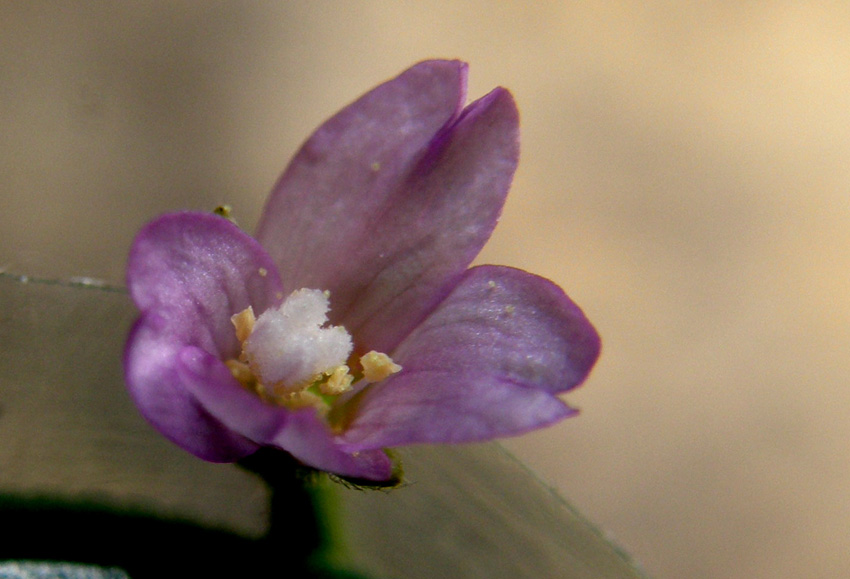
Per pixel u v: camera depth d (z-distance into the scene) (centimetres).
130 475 8
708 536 14
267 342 8
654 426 15
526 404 8
